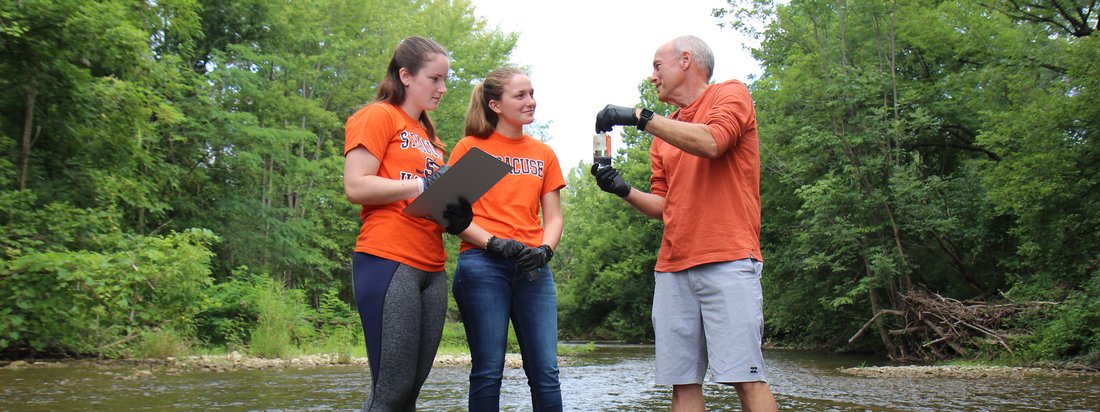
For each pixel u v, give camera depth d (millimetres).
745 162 2789
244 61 16031
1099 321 10039
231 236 14828
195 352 9906
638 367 10422
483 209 2904
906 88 15742
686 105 3014
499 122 3033
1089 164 11039
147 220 13820
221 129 14578
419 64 2650
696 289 2803
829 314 16938
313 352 11555
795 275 16703
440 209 2477
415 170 2609
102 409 4398
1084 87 10883
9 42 8500
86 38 9039
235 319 12031
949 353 13172
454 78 21969
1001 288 14703
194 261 8922
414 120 2693
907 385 7441
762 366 2723
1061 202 11219
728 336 2684
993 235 14336
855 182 14297
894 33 15680
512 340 14062
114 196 10062
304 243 16766
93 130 9828
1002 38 14422
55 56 8914
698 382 2883
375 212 2553
